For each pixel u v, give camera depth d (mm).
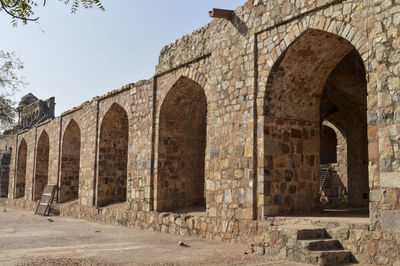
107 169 14312
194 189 11664
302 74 8078
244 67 8367
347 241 5938
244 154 8117
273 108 7953
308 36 7266
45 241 8422
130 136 12414
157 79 11477
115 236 9305
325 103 12508
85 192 14766
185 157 11586
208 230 8836
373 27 6000
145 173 11391
